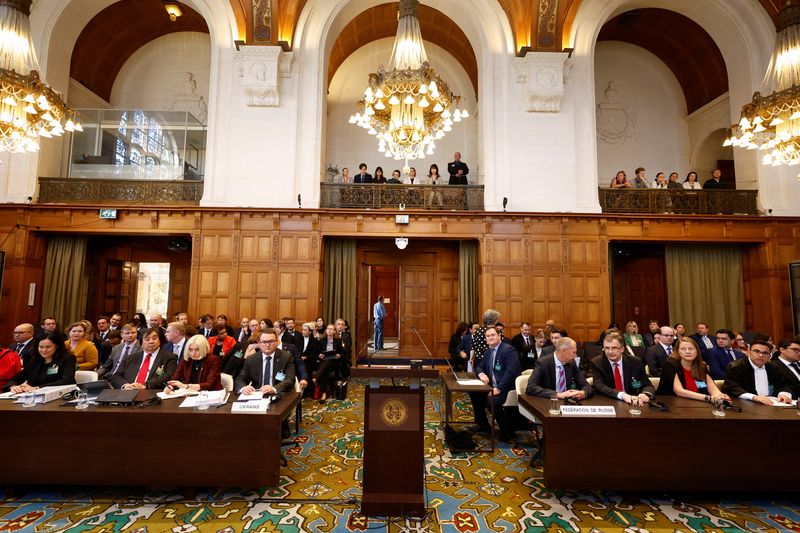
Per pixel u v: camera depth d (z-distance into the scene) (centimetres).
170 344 515
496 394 474
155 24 1220
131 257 1075
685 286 1024
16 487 344
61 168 1012
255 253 939
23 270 902
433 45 1329
